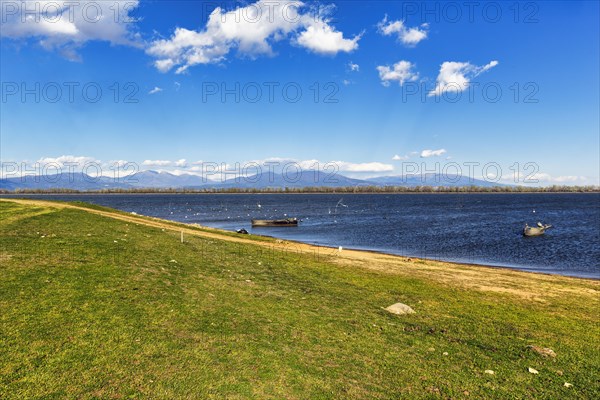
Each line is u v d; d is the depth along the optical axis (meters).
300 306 15.11
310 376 9.28
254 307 14.11
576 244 51.91
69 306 11.60
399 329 13.53
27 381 7.82
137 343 9.85
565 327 15.37
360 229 72.50
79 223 29.05
